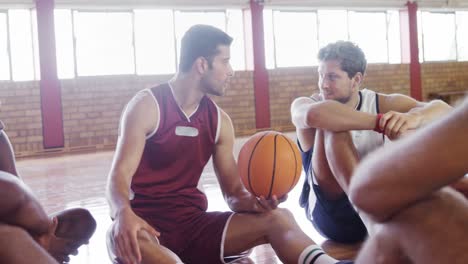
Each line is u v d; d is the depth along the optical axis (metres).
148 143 1.82
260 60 10.21
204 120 1.88
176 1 9.36
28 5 8.38
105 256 2.38
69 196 4.18
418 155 0.51
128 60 9.23
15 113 8.35
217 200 3.58
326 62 2.16
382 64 11.43
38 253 0.81
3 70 8.42
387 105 2.22
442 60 12.30
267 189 1.86
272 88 10.35
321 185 2.11
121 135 1.77
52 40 8.52
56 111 8.59
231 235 1.87
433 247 0.53
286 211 1.91
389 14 11.60
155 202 1.87
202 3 9.61
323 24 10.90
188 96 1.83
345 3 10.82
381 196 0.54
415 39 11.71
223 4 9.82
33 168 6.34
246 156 1.90
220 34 1.82
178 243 1.88
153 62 9.41
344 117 1.84
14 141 8.34
